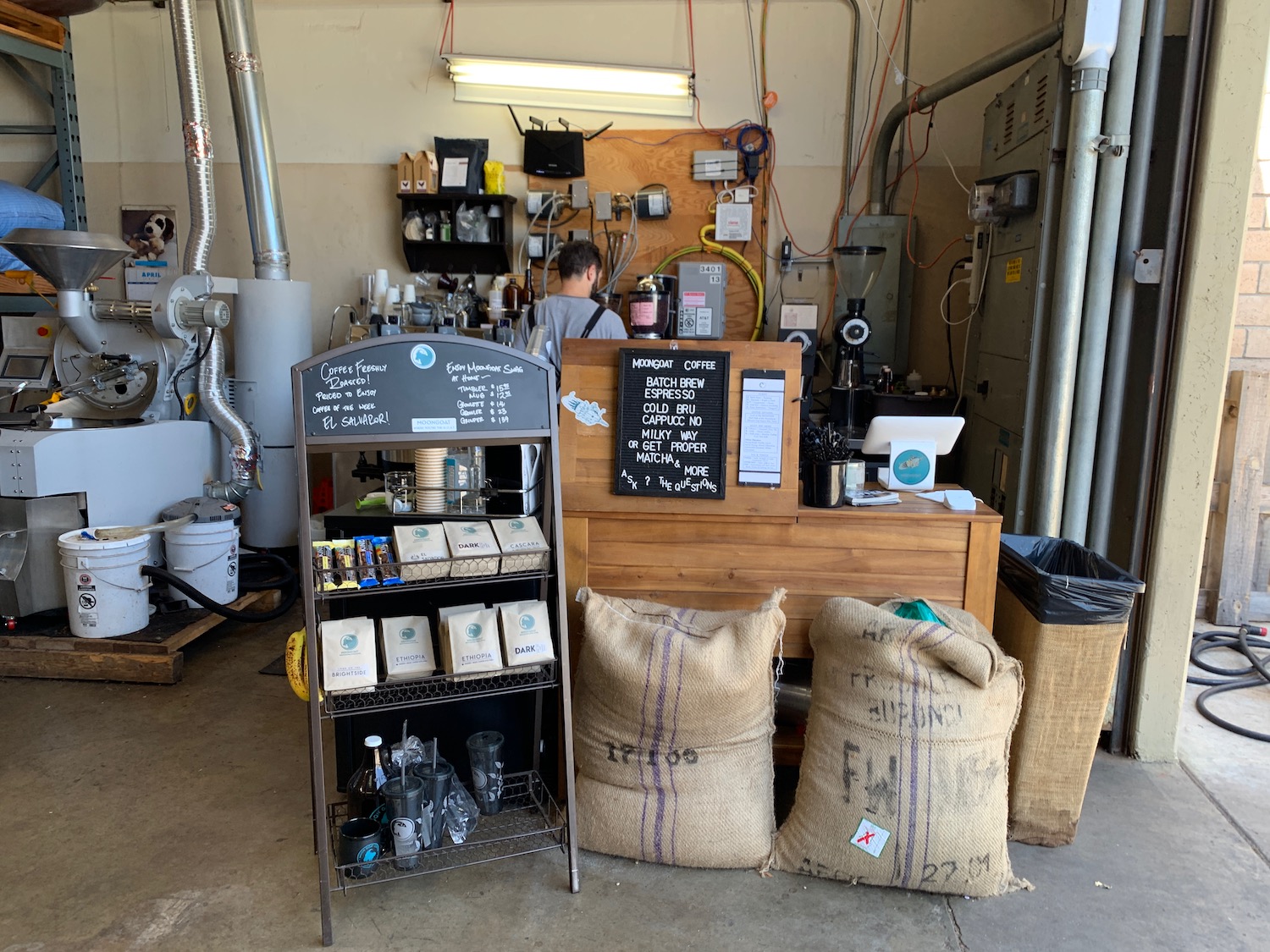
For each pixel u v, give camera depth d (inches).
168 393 153.3
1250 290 147.9
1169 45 104.6
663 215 177.6
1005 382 127.3
